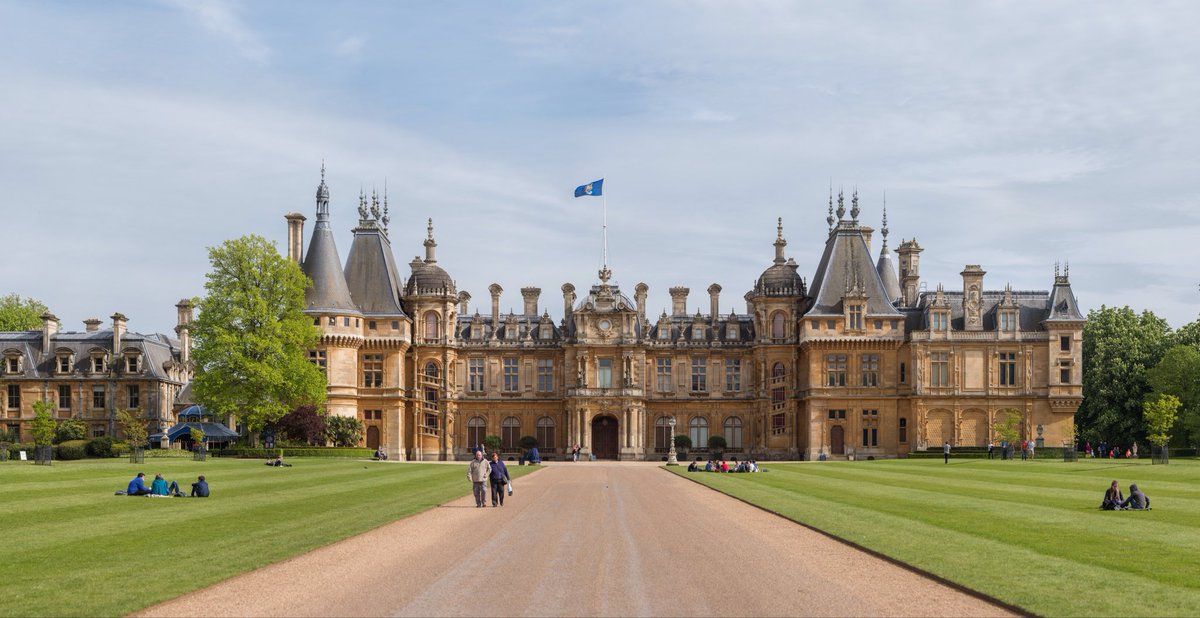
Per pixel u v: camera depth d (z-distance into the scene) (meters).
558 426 125.12
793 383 121.06
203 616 20.22
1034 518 36.41
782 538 31.58
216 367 93.56
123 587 22.75
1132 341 123.50
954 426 115.56
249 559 26.56
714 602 21.62
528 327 127.19
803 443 120.50
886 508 40.78
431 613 20.58
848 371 117.19
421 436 120.12
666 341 126.19
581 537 31.91
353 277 119.12
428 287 121.88
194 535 31.33
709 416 125.12
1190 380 115.62
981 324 117.75
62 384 113.62
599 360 122.44
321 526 33.94
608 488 55.78
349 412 113.75
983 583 23.00
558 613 20.59
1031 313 118.06
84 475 58.69
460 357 125.81
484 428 125.50
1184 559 26.34
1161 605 20.70
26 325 145.25
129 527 33.31
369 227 121.38
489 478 43.88
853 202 121.94
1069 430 115.31
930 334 116.12
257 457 92.31
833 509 40.50
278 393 96.94
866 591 22.77
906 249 135.12
